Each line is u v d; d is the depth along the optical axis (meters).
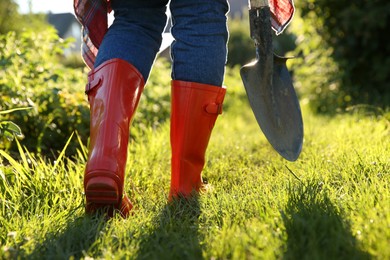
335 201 2.24
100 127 2.39
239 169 3.28
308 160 3.23
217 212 2.33
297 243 1.85
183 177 2.63
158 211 2.44
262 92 2.55
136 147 4.40
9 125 3.07
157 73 7.52
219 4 2.56
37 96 4.64
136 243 2.02
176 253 1.89
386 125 4.49
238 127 7.39
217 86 2.57
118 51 2.50
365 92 8.11
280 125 2.56
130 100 2.48
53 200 2.69
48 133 4.54
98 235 2.12
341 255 1.76
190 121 2.56
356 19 7.86
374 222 1.92
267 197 2.39
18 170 2.93
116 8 2.62
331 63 8.63
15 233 2.07
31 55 5.34
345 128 4.67
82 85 5.88
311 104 8.56
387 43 7.94
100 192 2.32
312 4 8.38
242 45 20.27
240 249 1.82
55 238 2.12
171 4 2.58
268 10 2.54
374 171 2.67
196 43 2.52
